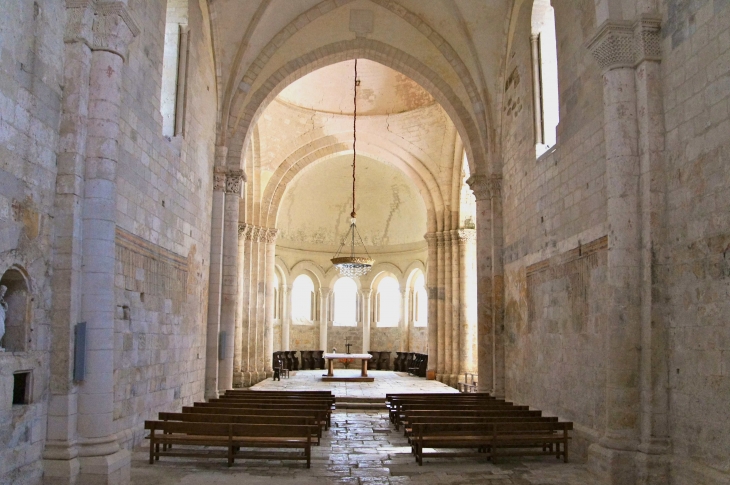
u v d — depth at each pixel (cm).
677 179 1009
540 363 1595
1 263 854
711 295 913
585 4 1305
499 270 1992
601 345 1218
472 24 1956
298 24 2041
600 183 1230
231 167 2033
